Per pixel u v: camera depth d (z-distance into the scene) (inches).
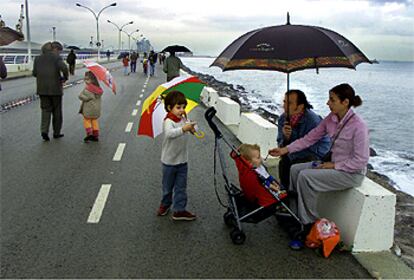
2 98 670.5
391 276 152.9
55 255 163.5
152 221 198.2
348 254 169.8
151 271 153.3
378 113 973.8
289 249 172.9
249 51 173.6
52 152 326.6
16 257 161.3
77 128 426.3
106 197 229.0
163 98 198.7
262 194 175.0
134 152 334.0
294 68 168.6
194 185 253.3
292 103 204.5
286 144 211.5
